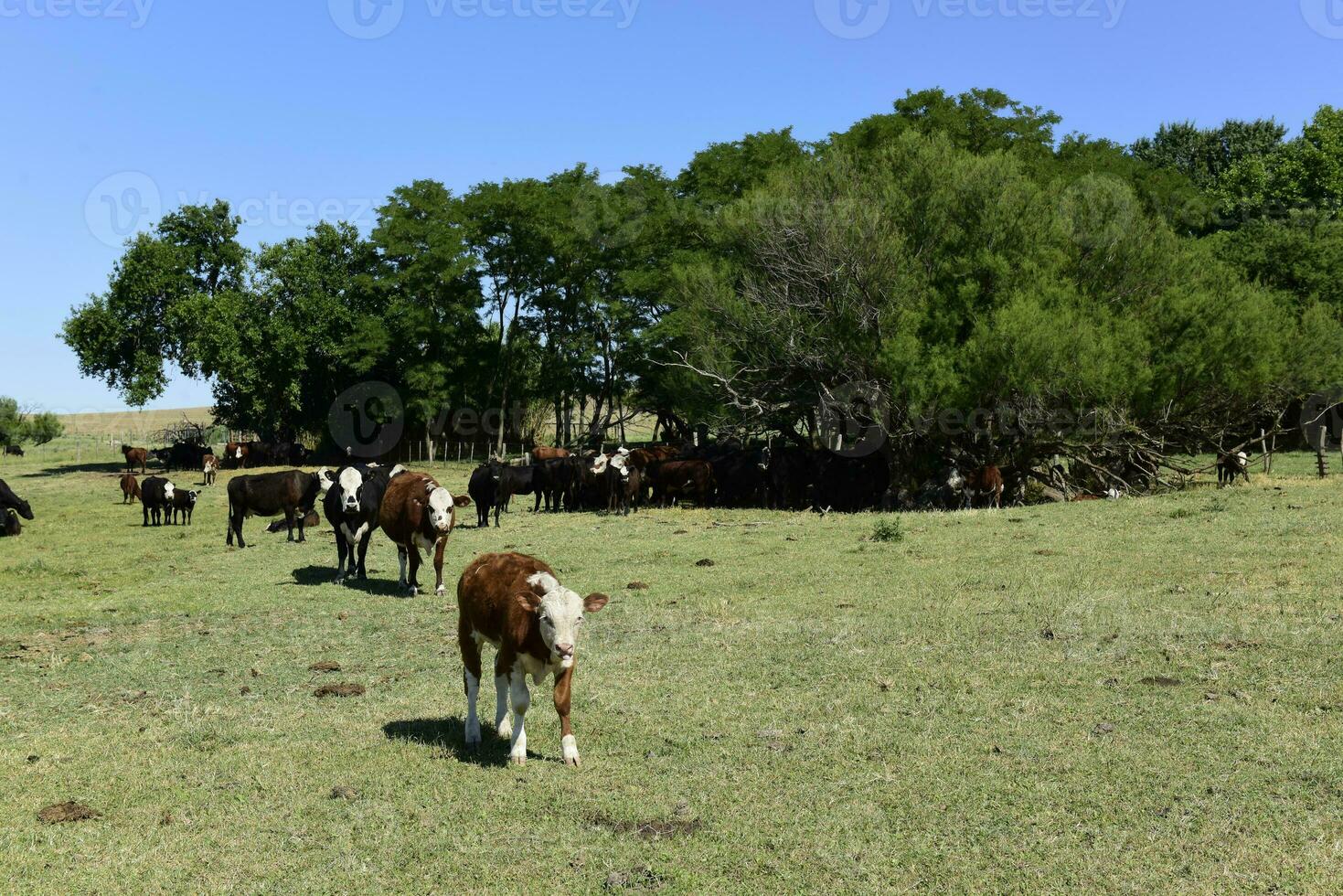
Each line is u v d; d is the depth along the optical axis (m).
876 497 30.27
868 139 43.97
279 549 22.41
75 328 58.06
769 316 28.58
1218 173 68.44
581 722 8.55
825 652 10.63
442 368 59.06
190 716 9.23
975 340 24.69
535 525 25.72
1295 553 14.55
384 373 64.12
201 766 7.77
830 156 30.25
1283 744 7.23
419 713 9.06
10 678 10.87
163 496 29.81
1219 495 22.77
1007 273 25.92
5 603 16.27
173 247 60.38
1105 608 11.80
